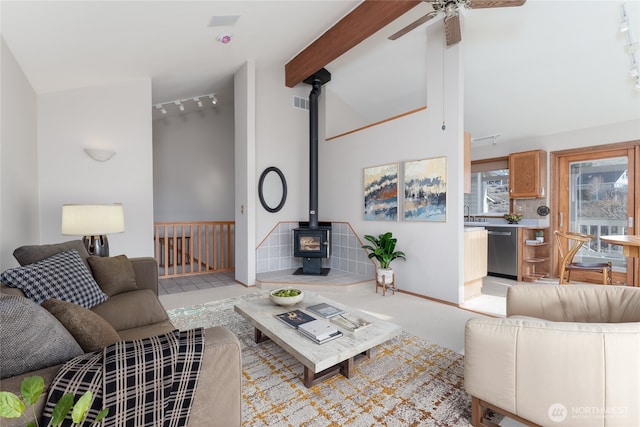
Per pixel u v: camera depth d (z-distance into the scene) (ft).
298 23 11.53
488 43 11.84
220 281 15.42
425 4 10.94
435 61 11.84
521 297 6.59
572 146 14.67
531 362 4.41
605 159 14.11
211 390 3.66
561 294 6.39
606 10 9.57
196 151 22.82
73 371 2.93
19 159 9.09
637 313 5.69
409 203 12.84
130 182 12.87
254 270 14.60
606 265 11.33
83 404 2.33
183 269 16.78
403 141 13.08
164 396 3.29
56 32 8.12
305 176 17.46
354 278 14.51
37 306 3.21
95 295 6.40
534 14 10.33
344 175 15.97
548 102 13.64
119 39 9.39
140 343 3.35
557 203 15.40
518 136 16.28
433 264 12.07
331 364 5.59
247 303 8.41
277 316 7.30
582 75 11.92
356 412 5.45
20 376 2.83
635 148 13.10
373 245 14.48
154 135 22.35
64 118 11.63
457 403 5.69
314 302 8.50
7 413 2.19
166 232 16.37
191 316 10.14
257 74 15.71
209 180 22.84
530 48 11.58
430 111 12.04
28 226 9.92
